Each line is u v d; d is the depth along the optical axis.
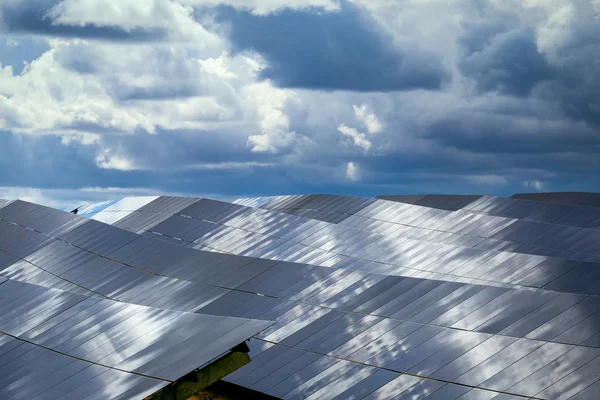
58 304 32.00
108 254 51.44
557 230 59.53
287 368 34.84
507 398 28.44
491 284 46.44
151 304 43.06
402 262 53.16
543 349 29.97
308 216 77.25
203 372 25.48
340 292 39.47
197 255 48.38
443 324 33.84
